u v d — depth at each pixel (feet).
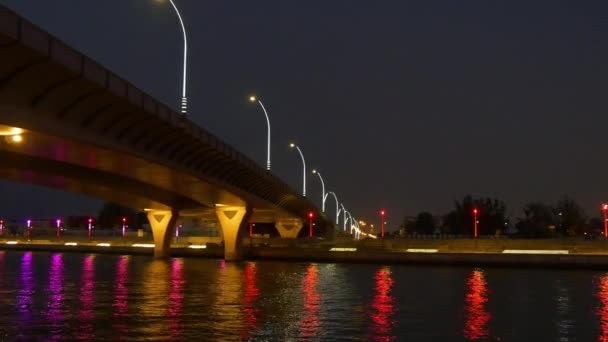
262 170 322.14
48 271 269.64
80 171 226.79
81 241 582.35
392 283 215.72
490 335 112.16
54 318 122.93
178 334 105.60
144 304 146.10
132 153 174.50
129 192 297.33
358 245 416.67
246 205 373.81
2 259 386.52
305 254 378.53
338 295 172.24
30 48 113.29
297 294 173.27
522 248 368.89
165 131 186.39
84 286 194.49
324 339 103.71
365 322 122.93
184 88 208.74
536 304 157.69
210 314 129.70
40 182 247.50
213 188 277.44
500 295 178.19
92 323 116.78
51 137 141.59
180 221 651.25
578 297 174.09
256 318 124.98
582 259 299.58
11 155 186.29
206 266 319.06
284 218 568.82
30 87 124.06
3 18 106.01
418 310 143.23
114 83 144.66
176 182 253.03
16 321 119.03
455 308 147.95
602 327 122.31
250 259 391.45
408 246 403.75
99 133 155.33
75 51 127.54
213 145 227.40
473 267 318.45
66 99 135.64
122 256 444.55
